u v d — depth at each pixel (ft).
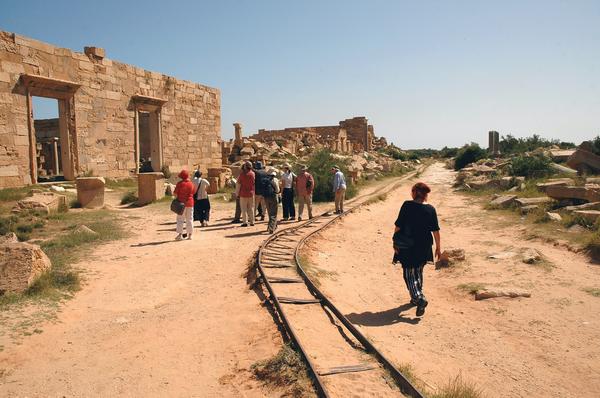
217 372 15.55
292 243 36.88
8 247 23.16
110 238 37.55
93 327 19.36
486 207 57.93
